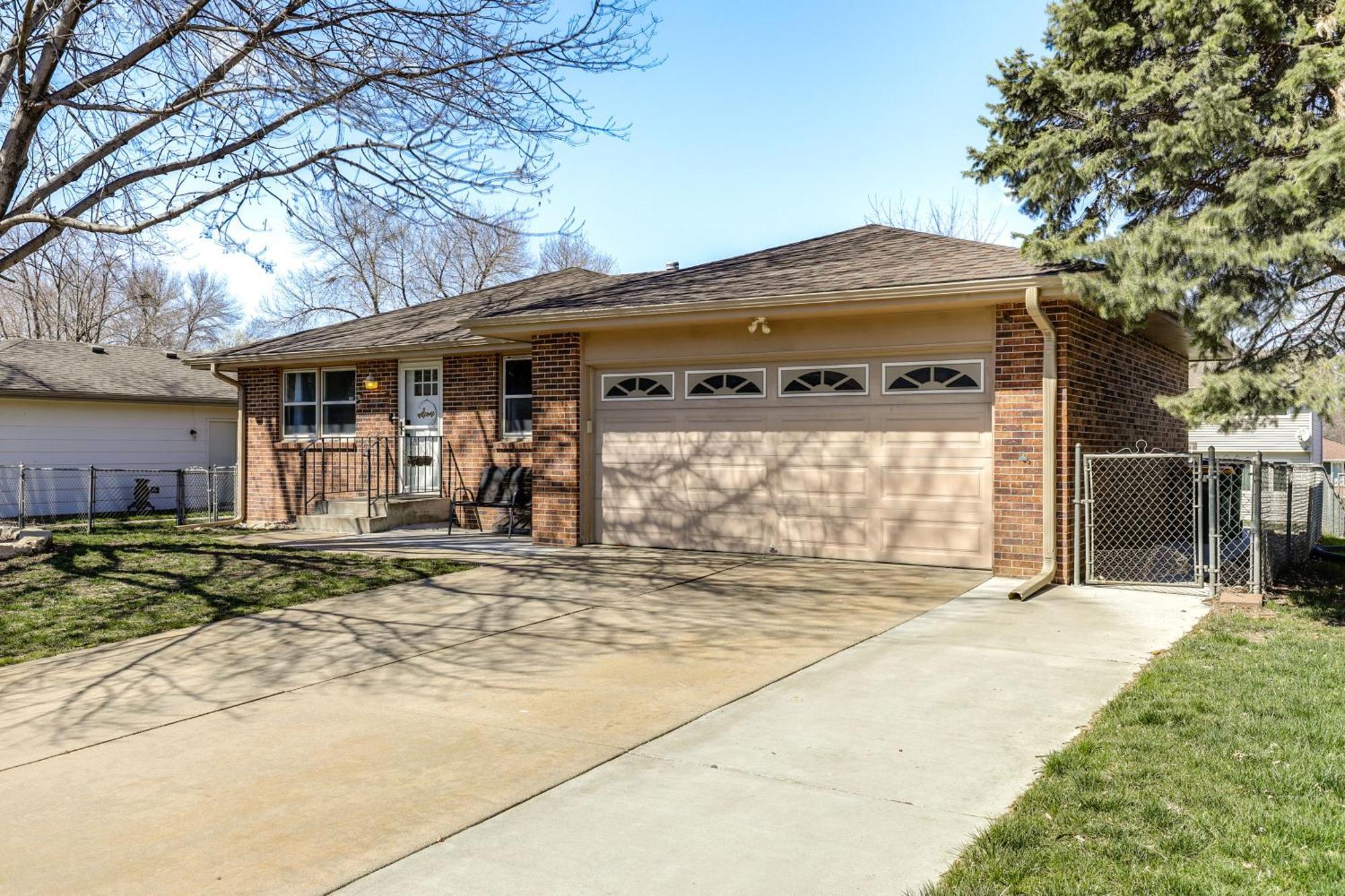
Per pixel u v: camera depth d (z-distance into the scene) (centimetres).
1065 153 910
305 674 677
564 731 535
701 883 348
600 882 351
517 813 418
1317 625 775
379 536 1452
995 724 529
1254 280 817
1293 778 426
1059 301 966
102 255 1225
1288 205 770
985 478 1043
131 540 1379
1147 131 877
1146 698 556
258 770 482
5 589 991
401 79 1080
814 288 1068
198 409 2445
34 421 2108
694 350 1199
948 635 750
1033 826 382
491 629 805
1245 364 834
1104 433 1072
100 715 589
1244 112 800
